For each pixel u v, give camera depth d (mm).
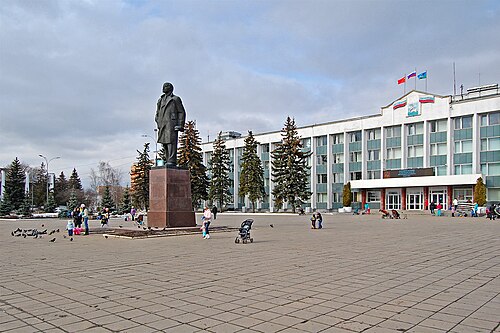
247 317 6219
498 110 48438
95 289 8305
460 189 50844
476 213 42688
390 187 56344
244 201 76062
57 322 6078
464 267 10625
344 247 15312
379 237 19484
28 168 97938
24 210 56656
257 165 64312
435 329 5559
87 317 6324
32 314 6527
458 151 51688
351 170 62594
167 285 8625
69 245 17438
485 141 49656
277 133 71812
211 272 10141
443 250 14219
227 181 68438
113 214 60344
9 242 19250
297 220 38969
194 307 6824
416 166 55344
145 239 19188
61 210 58031
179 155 60969
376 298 7324
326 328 5641
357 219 39188
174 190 22609
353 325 5762
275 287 8312
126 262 12016
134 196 63125
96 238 20859
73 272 10391
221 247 15617
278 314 6359
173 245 16516
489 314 6266
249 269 10523
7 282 9141
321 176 66438
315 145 67000
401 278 9172
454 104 51656
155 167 23016
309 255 13117
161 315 6379
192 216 23203
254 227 27984
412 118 55375
